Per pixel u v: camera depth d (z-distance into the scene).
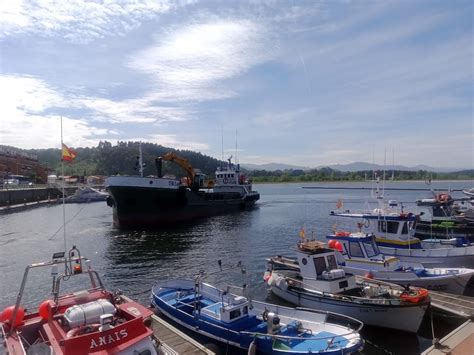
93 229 52.97
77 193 113.88
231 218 65.62
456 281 20.73
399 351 15.95
